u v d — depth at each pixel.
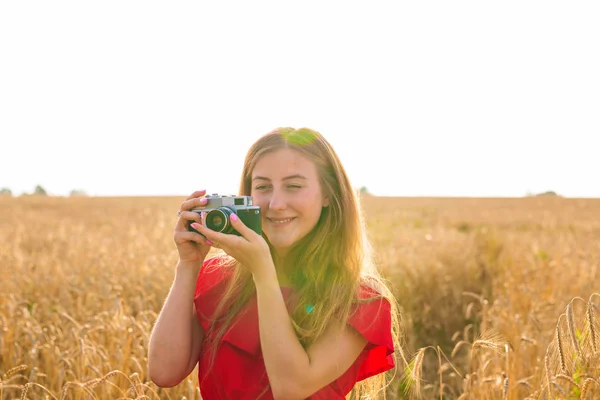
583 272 7.43
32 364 4.15
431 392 4.75
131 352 4.24
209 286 2.16
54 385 3.96
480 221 29.55
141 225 19.44
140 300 6.07
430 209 42.66
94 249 10.84
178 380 2.03
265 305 1.79
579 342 2.74
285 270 2.17
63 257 9.93
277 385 1.77
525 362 4.13
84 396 3.41
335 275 1.98
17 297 6.27
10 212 32.22
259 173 1.99
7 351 4.42
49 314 5.77
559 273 7.97
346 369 1.90
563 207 50.41
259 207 1.87
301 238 2.07
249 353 1.94
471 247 11.84
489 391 3.39
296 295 2.05
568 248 11.11
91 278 6.94
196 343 2.13
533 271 8.25
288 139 2.00
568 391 2.63
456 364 5.71
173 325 2.01
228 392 1.95
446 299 7.67
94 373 3.66
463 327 6.94
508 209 45.12
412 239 13.74
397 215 31.03
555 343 2.79
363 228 2.22
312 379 1.79
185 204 2.00
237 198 1.91
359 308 1.91
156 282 7.25
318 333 1.88
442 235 15.16
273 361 1.76
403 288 7.79
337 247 2.03
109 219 25.73
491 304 7.20
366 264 2.26
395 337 2.49
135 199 59.81
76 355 3.98
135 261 8.72
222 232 1.86
